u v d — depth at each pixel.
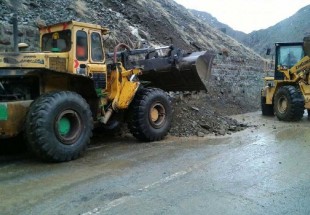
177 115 8.73
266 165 5.27
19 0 9.72
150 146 6.71
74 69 6.09
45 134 5.16
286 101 10.84
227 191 4.13
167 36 14.20
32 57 5.59
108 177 4.66
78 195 4.00
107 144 6.95
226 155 5.90
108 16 11.92
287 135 7.96
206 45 17.05
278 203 3.78
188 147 6.59
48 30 6.45
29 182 4.48
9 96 5.58
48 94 5.43
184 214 3.50
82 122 5.72
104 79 6.68
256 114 13.30
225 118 9.88
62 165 5.29
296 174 4.81
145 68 8.10
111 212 3.54
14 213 3.54
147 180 4.53
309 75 10.56
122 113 7.30
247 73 17.52
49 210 3.60
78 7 11.22
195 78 7.86
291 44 12.11
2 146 6.23
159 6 17.61
